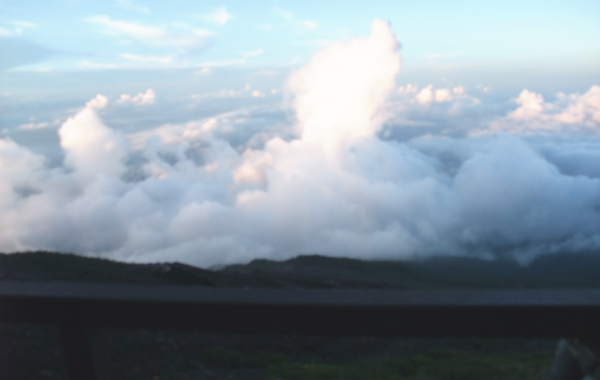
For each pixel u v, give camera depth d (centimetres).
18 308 266
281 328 259
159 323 263
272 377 566
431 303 251
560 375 337
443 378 639
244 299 258
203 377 559
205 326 262
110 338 637
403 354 827
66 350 272
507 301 252
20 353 504
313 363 696
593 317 248
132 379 519
